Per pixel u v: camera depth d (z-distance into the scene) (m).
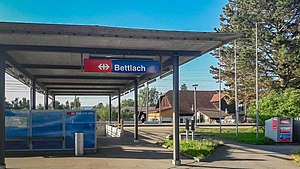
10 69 19.22
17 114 17.94
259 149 20.81
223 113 76.50
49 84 30.59
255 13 40.78
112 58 15.38
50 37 12.32
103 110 73.50
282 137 25.38
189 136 24.75
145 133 34.72
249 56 41.22
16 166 13.82
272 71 41.38
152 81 24.92
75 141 17.28
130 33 12.22
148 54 14.65
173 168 13.61
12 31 11.51
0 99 13.25
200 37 12.73
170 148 20.14
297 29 38.69
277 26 39.97
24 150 17.83
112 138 28.58
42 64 19.48
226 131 37.72
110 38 12.53
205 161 15.50
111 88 34.34
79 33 11.90
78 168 13.40
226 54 47.19
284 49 37.41
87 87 33.25
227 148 21.20
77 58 17.52
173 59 14.88
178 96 14.62
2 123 13.20
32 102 24.80
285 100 31.25
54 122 18.27
